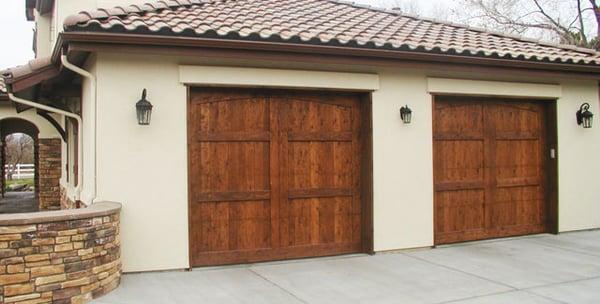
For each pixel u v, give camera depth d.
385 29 9.56
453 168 9.34
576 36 26.17
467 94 9.28
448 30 10.85
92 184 7.25
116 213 6.56
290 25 8.45
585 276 7.18
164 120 7.34
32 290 5.51
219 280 6.93
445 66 8.66
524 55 9.04
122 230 7.11
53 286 5.62
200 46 7.08
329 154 8.45
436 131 9.18
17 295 5.44
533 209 10.15
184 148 7.43
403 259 8.14
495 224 9.73
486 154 9.66
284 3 10.97
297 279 6.99
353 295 6.29
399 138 8.71
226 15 8.74
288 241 8.16
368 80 8.43
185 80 7.41
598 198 10.66
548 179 10.27
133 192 7.18
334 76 8.21
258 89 8.00
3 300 5.38
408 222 8.76
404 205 8.73
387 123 8.61
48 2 13.96
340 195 8.51
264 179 8.04
